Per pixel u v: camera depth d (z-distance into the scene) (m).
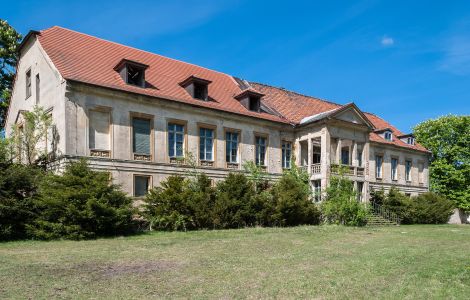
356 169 30.86
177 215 20.55
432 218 35.56
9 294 8.06
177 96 25.25
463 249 16.08
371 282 9.69
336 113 29.39
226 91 30.50
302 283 9.41
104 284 9.02
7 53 31.64
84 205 16.61
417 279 10.11
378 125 43.62
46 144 21.80
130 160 22.47
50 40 24.25
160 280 9.51
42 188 17.02
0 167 17.08
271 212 24.08
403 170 41.50
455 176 44.75
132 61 23.38
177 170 24.39
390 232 22.89
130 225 19.20
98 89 21.44
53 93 21.83
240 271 10.68
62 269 10.42
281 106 33.66
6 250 13.41
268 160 29.58
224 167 26.88
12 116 28.27
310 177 29.77
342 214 26.41
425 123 48.50
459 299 8.41
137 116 23.08
